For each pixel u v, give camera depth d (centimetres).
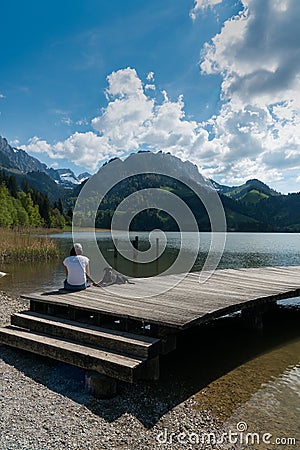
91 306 531
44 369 473
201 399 412
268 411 389
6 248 1855
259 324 706
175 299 604
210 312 501
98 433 333
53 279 1302
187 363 525
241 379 471
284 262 2111
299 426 362
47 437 322
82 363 420
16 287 1127
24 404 379
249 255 2572
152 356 417
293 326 747
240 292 684
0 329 534
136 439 329
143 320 464
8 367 477
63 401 389
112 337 444
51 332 509
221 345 614
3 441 313
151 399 405
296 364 530
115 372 388
